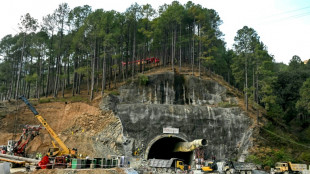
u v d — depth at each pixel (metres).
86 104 50.06
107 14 57.88
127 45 66.12
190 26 76.50
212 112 50.78
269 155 46.78
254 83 59.53
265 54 61.69
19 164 36.19
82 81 71.94
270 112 56.97
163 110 48.84
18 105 52.97
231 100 58.97
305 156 47.62
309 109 52.91
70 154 36.94
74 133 46.69
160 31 66.25
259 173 39.16
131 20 65.50
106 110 48.22
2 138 46.66
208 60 63.09
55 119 49.09
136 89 56.03
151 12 71.69
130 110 47.62
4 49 71.06
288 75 69.75
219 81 67.00
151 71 66.19
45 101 53.28
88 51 59.62
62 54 64.62
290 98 67.56
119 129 45.25
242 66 61.16
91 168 33.34
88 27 57.00
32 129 41.06
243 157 46.84
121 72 71.44
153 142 45.59
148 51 80.19
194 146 42.44
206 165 41.59
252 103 57.03
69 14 65.00
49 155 36.47
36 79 55.75
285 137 52.16
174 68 67.44
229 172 38.66
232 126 50.16
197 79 60.84
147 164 41.59
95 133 45.69
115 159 35.81
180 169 40.28
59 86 71.69
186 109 50.03
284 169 40.41
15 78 72.06
